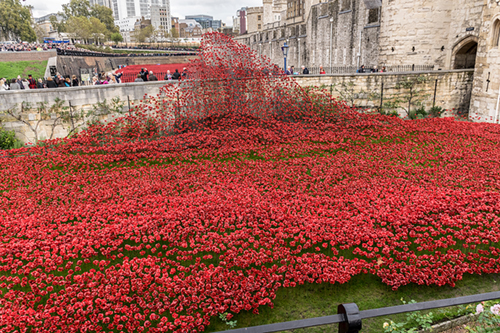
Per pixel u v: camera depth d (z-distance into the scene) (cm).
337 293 535
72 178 1020
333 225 677
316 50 4197
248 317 490
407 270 555
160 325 459
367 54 2947
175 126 1510
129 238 665
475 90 1752
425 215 710
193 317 475
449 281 541
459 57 2097
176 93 1518
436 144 1288
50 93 1337
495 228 652
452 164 1059
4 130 1312
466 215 695
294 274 551
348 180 948
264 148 1309
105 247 641
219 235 648
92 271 554
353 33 3156
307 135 1462
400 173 992
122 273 551
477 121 1739
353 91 1761
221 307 484
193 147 1362
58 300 493
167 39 12762
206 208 753
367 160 1121
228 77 1584
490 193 816
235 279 535
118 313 482
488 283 552
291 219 702
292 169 1051
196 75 1580
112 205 805
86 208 791
